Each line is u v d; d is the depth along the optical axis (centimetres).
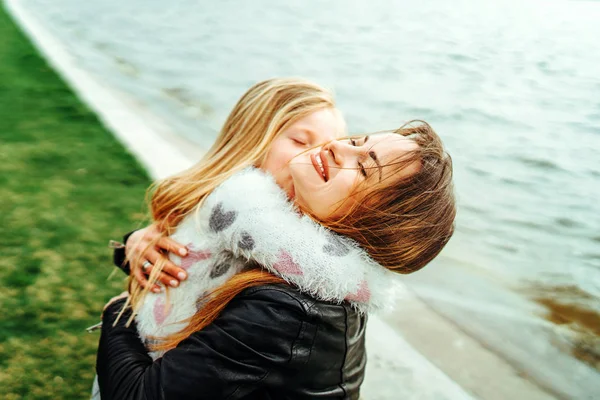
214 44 993
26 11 1354
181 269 145
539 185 429
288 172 153
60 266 299
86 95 652
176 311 144
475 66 768
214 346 124
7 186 392
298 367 123
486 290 326
